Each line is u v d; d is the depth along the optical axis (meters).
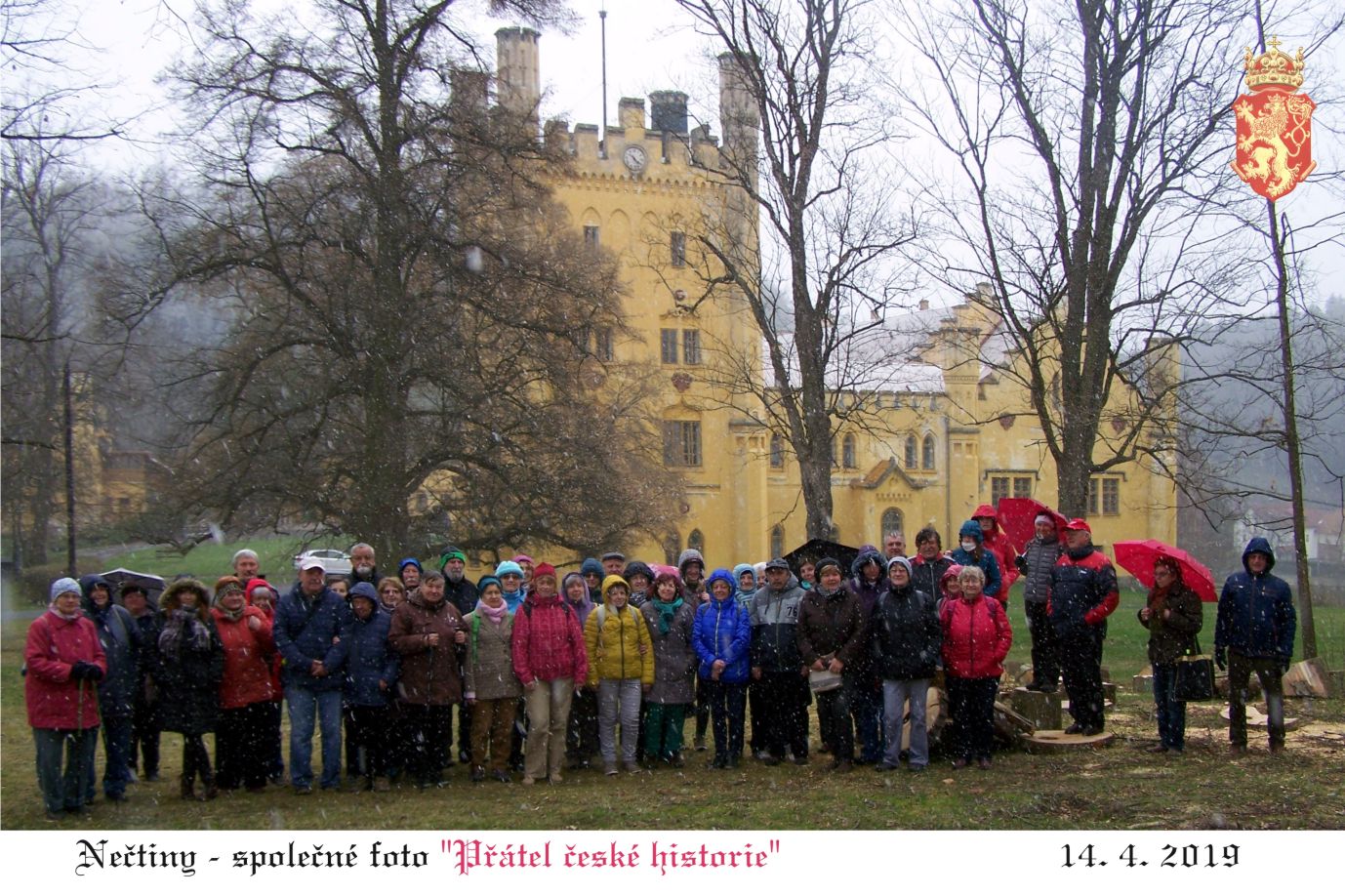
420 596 12.58
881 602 12.99
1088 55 22.52
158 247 29.59
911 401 68.88
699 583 14.77
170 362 31.86
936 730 13.51
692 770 13.50
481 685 12.87
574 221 61.34
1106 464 23.44
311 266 29.94
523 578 13.59
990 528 15.13
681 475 52.16
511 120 30.58
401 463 29.69
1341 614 40.25
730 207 31.08
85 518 39.91
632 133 62.41
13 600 39.38
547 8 29.67
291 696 12.24
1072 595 13.94
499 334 31.81
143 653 12.20
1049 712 14.55
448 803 11.56
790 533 66.50
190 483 30.14
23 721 18.30
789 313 30.73
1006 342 33.81
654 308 62.28
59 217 38.22
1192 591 13.23
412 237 29.20
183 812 11.30
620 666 13.42
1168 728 13.31
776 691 13.66
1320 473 47.28
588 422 33.75
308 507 29.97
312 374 30.75
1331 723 15.57
